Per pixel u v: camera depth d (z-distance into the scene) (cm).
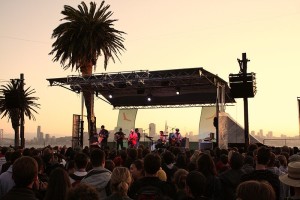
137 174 707
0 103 3256
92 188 316
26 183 422
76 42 3067
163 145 2605
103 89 3066
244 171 713
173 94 3206
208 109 3152
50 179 432
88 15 3123
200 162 685
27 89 3781
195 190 493
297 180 429
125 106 3512
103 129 2777
